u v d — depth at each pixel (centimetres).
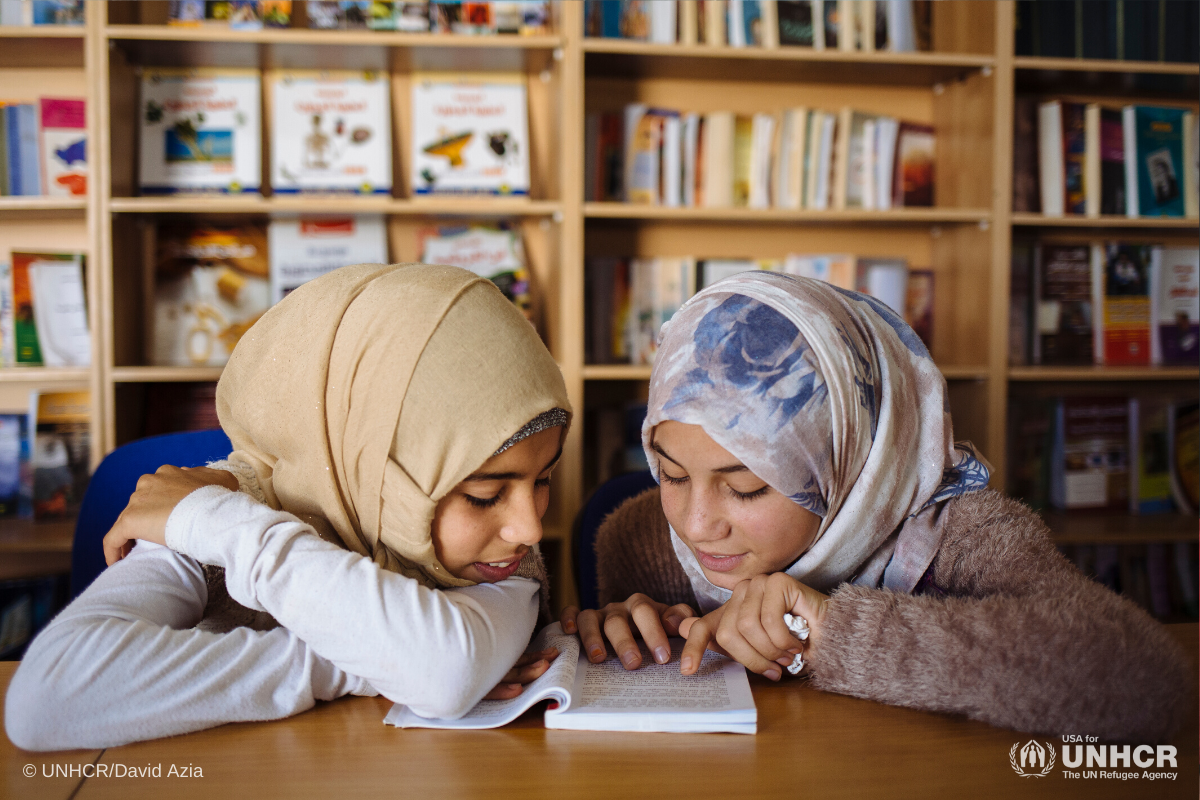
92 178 204
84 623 70
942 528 90
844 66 234
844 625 76
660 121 230
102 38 203
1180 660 69
